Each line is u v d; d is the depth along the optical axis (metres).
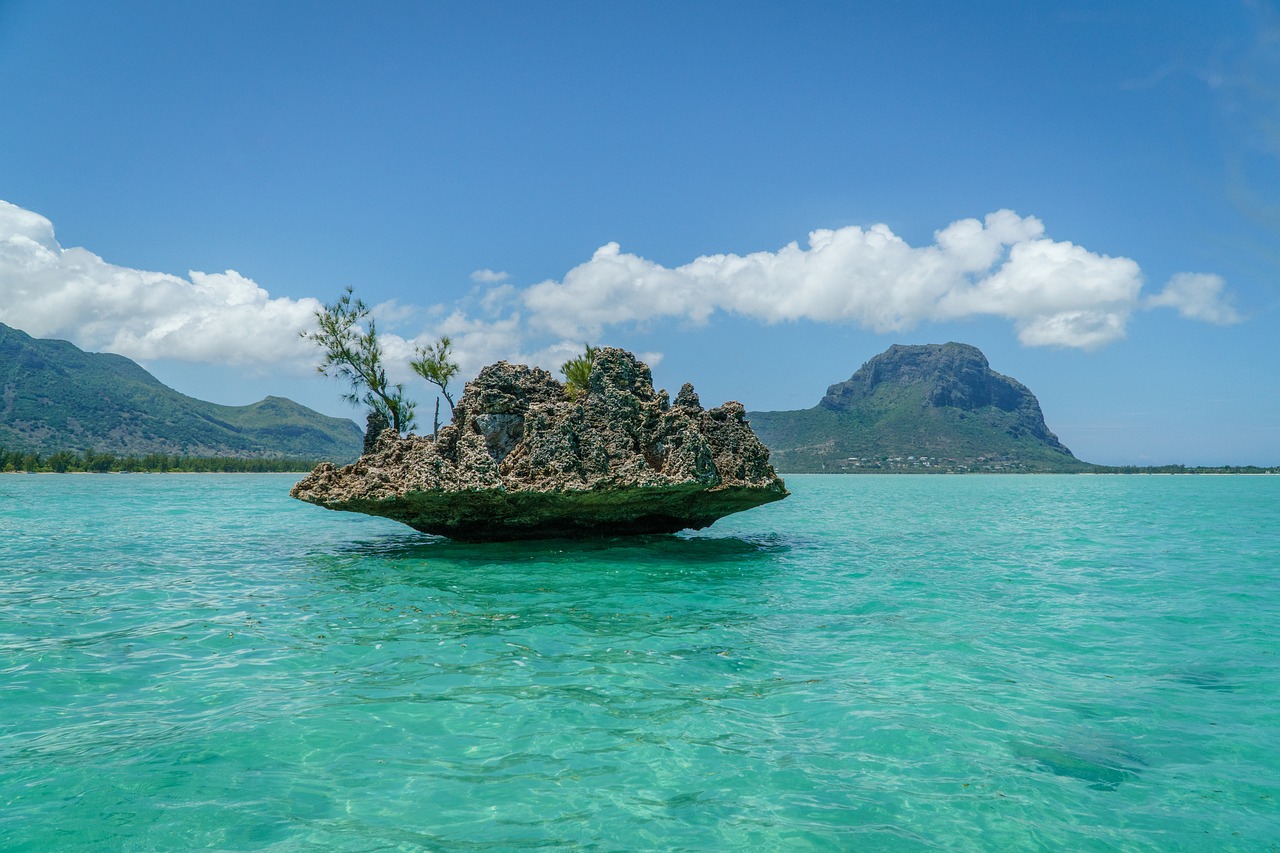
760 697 9.39
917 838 6.04
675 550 23.41
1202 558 23.66
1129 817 6.42
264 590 16.52
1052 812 6.50
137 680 9.91
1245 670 10.70
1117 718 8.73
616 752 7.66
